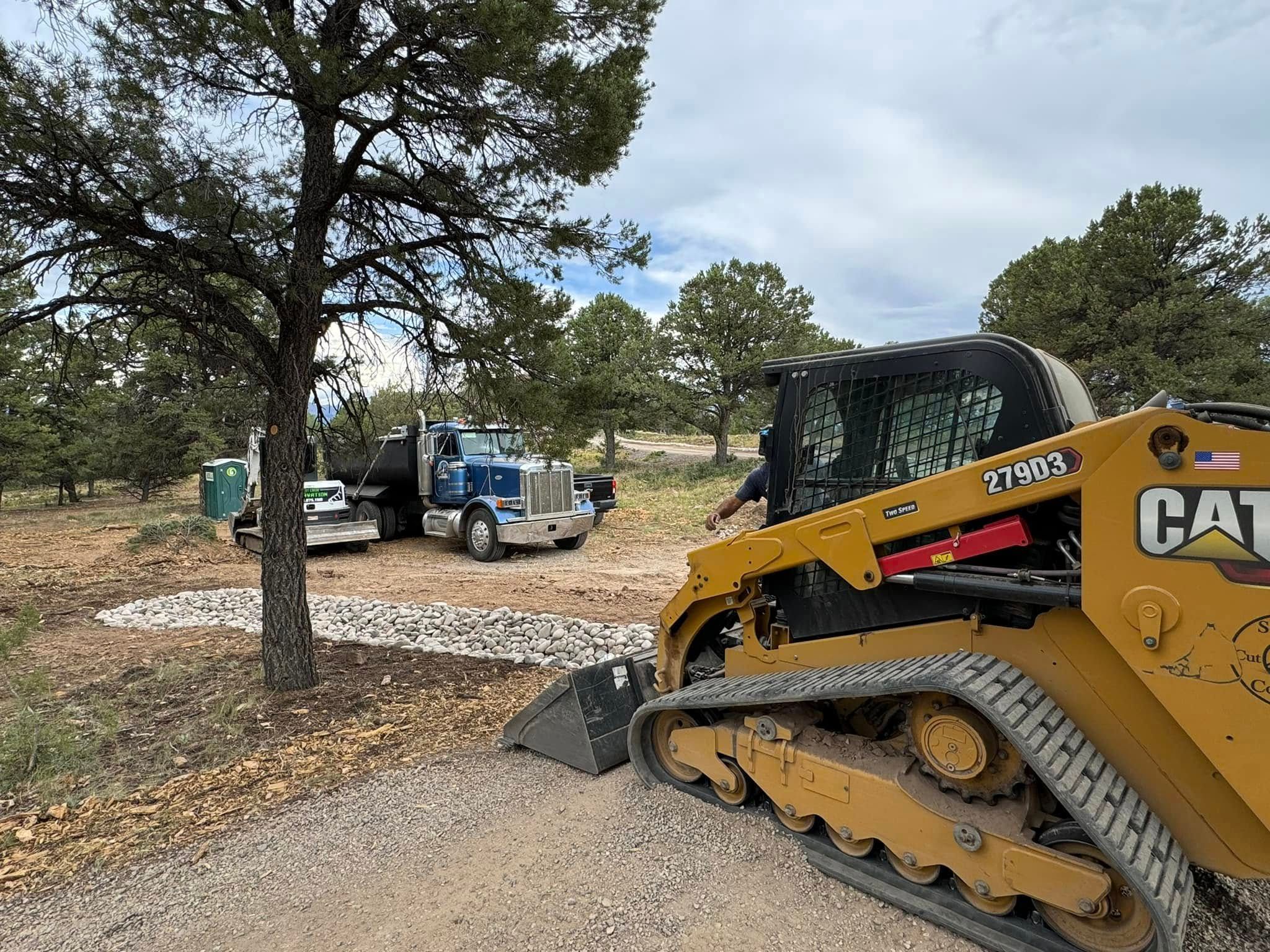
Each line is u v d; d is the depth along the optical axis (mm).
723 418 26875
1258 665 1974
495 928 2617
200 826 3527
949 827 2484
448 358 5484
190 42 3688
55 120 3516
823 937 2482
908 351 2902
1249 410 2244
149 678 5812
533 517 12219
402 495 14711
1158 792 2350
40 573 11031
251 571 11508
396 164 5273
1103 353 16875
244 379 5184
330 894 2908
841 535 2885
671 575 10680
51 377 5457
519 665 6070
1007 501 2434
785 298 26422
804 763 2916
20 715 4699
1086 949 2285
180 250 4113
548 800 3588
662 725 3650
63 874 3143
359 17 4434
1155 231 16469
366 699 5168
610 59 4809
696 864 2920
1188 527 2066
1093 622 2295
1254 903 2639
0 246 3994
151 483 25203
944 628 2793
